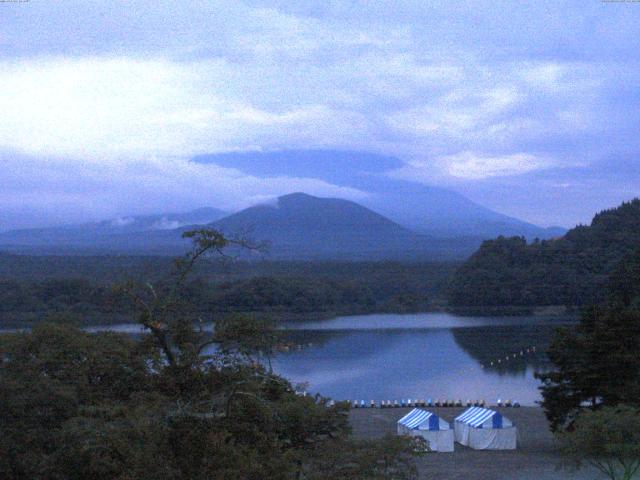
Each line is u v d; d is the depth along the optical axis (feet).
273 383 88.84
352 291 564.71
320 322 479.82
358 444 78.02
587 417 115.75
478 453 156.56
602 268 525.75
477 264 563.89
